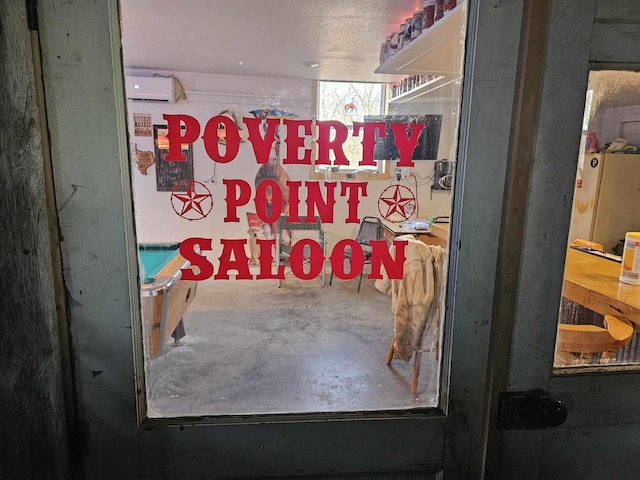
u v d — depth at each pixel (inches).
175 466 36.3
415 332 79.0
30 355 32.9
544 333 37.8
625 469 41.3
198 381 89.4
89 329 33.7
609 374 39.2
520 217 35.8
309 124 50.0
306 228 54.4
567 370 39.5
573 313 49.6
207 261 54.5
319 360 103.2
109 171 31.8
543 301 37.3
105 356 34.2
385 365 99.4
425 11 83.4
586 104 36.1
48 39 29.7
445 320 37.8
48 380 33.4
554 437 39.9
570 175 35.5
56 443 34.2
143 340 36.4
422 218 55.6
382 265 59.3
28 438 33.8
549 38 33.2
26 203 31.1
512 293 36.9
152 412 38.5
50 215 31.9
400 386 80.4
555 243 36.4
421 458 38.7
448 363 37.7
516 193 35.3
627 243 55.2
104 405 34.9
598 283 54.1
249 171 50.4
